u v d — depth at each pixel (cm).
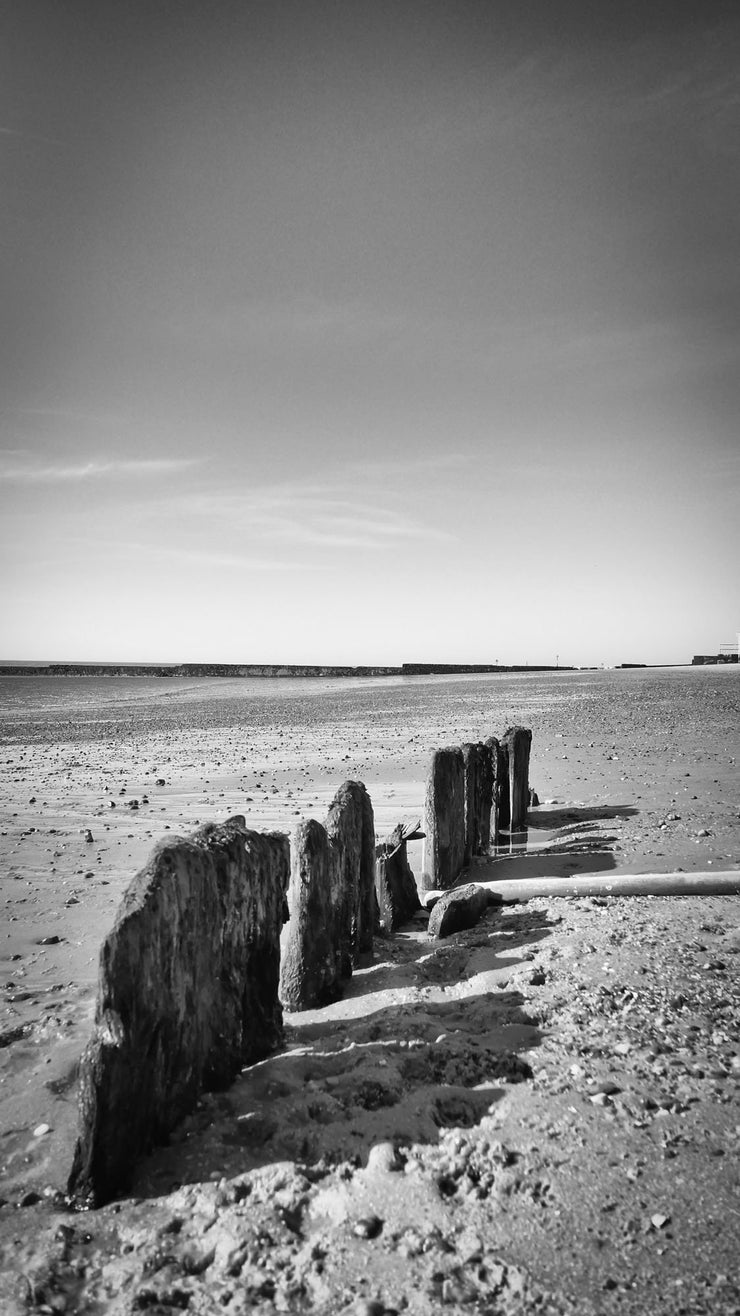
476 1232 302
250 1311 272
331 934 543
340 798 612
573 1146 350
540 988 520
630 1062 420
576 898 722
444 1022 484
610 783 1324
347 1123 373
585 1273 280
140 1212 328
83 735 2648
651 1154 342
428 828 788
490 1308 268
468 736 2119
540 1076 409
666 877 732
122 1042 344
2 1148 378
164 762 1867
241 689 5981
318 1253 296
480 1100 390
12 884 830
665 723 2245
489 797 948
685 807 1107
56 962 620
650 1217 305
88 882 835
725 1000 496
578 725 2255
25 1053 471
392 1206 318
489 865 868
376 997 534
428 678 6688
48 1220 326
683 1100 382
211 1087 409
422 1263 289
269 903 470
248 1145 366
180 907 384
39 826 1129
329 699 4234
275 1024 472
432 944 650
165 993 372
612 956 568
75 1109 410
